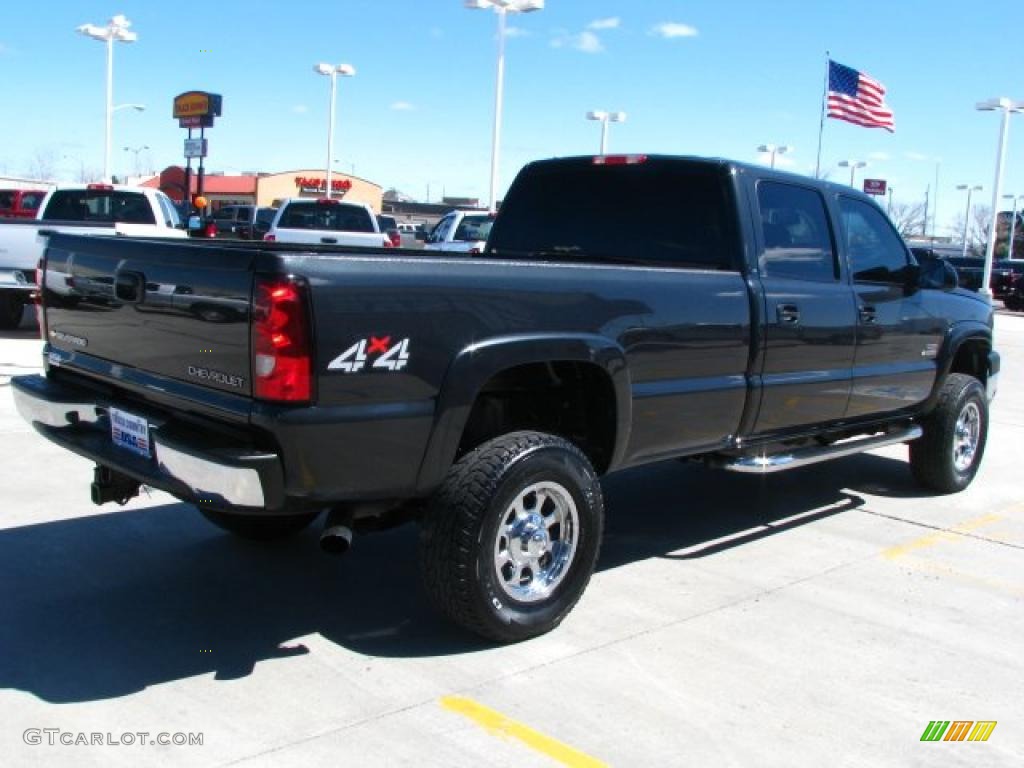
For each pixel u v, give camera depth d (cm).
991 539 607
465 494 391
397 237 2219
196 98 2438
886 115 2419
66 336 458
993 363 750
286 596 468
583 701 371
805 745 347
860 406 605
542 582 425
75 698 361
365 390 361
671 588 497
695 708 370
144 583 478
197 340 372
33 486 629
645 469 770
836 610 476
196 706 358
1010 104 3350
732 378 507
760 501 680
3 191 2075
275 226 1714
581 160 588
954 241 8388
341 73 3697
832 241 582
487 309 394
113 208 1437
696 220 534
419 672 391
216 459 346
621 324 446
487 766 324
